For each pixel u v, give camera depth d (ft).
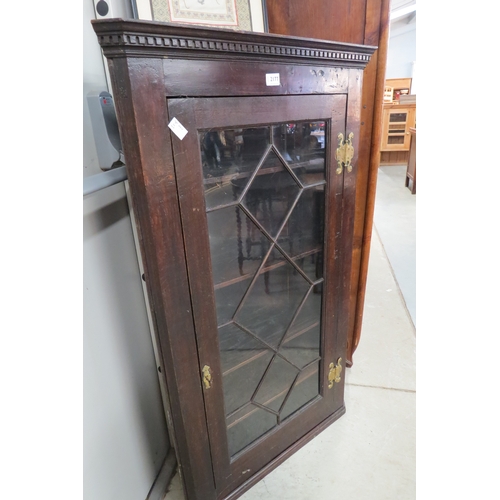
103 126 2.36
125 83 1.79
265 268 2.84
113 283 2.67
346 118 2.90
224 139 2.26
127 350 2.90
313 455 3.69
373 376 4.81
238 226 2.53
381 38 3.51
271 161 2.56
